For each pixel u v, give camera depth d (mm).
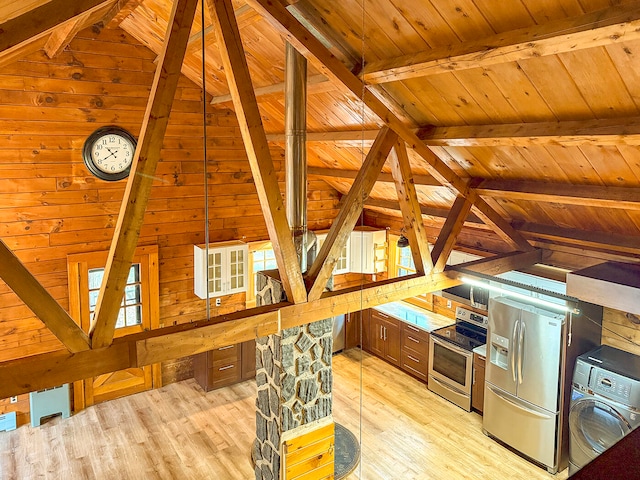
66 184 5582
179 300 6559
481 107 3424
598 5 2238
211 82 5840
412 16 2895
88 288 5844
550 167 3746
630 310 3768
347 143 5086
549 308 4910
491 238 5980
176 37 2820
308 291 3570
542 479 4754
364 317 7695
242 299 7082
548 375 4793
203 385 6629
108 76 5633
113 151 5754
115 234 2844
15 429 5641
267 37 3969
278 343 3719
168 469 4984
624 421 4285
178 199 6336
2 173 5230
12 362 2639
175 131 6180
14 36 2299
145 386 6555
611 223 4188
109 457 5164
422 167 4805
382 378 6828
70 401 6020
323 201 7613
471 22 2707
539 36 2412
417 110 3863
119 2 4480
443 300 7055
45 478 4828
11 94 5164
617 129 2818
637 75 2502
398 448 5254
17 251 5418
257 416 4168
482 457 5109
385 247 7730
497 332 5234
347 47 3494
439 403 6172
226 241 6738
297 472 3873
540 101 3059
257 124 3086
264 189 3186
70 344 2766
